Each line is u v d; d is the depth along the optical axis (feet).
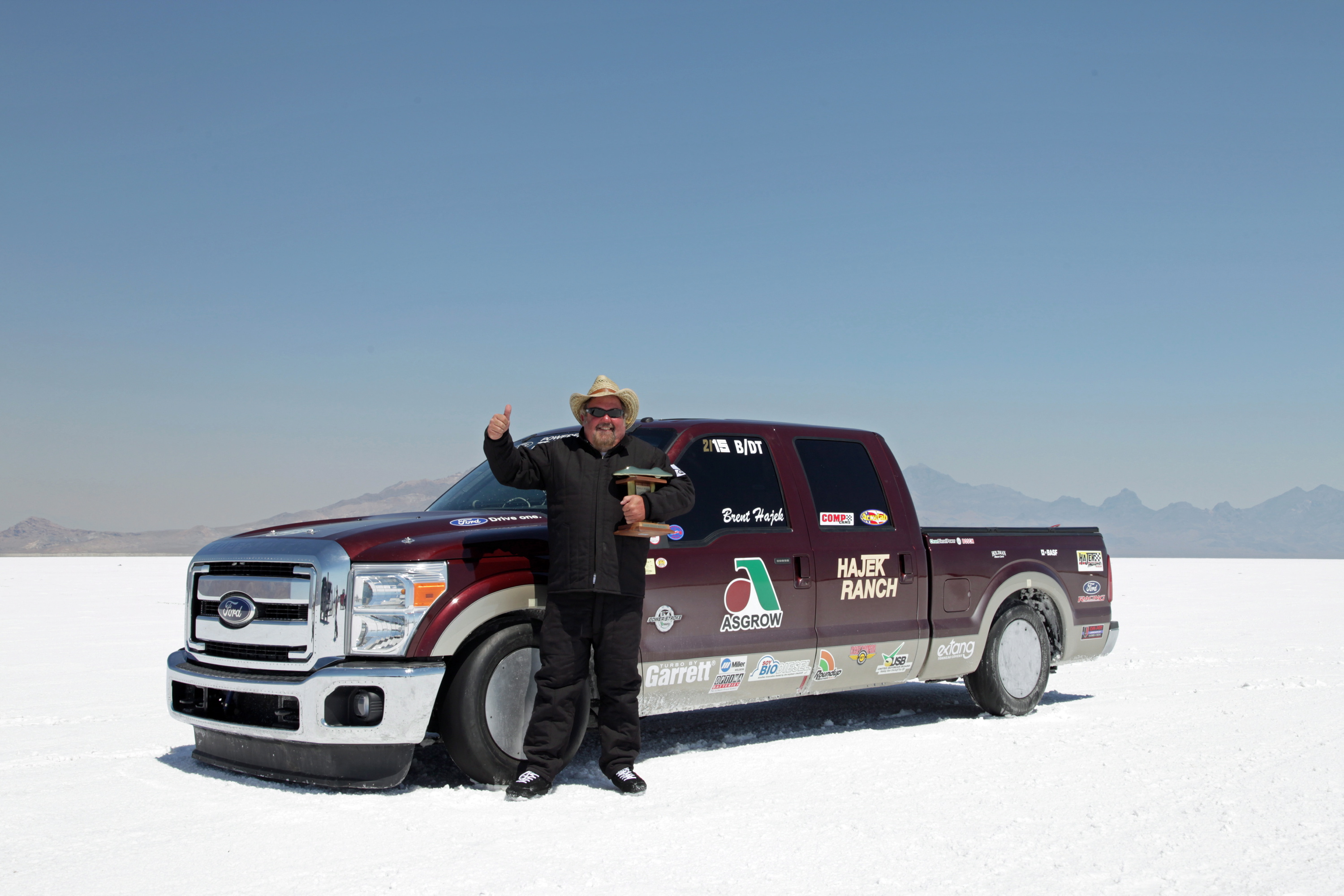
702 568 18.94
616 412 16.12
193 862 12.61
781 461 21.11
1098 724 23.09
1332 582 128.88
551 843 13.33
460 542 16.62
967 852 13.07
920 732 22.03
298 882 11.82
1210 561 333.83
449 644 15.89
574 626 15.99
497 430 15.55
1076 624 26.50
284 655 16.30
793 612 20.33
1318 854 13.10
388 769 15.85
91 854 12.98
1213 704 25.89
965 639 23.38
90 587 104.37
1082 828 14.25
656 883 11.75
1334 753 19.53
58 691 28.96
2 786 16.79
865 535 21.94
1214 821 14.67
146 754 19.61
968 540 24.06
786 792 16.30
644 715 18.24
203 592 17.52
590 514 15.93
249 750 16.98
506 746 16.53
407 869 12.21
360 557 16.05
